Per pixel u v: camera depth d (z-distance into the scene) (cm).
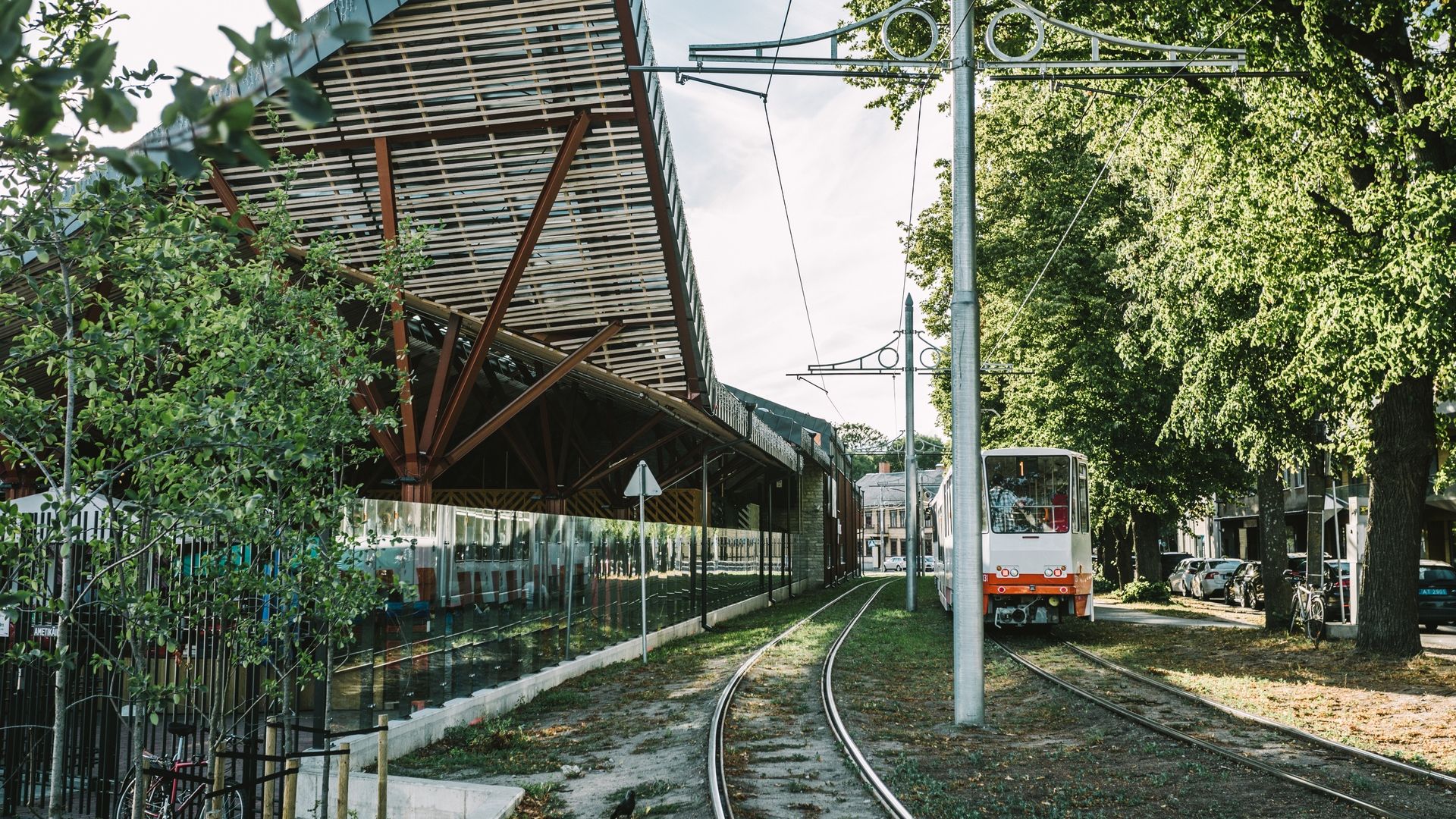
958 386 1212
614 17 1376
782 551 4138
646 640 1959
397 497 3156
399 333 1103
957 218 1214
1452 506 3450
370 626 966
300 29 174
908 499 3086
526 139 1526
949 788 858
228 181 1530
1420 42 1425
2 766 803
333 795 820
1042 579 2150
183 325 462
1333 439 1931
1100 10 1558
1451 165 1479
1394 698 1295
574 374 2173
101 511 512
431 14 1361
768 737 1075
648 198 1633
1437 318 1295
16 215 421
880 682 1527
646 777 902
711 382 2180
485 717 1198
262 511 592
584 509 3753
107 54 182
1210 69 1455
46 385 1396
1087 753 1002
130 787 695
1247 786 852
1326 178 1516
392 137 1487
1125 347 2555
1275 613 2173
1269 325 1642
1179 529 5447
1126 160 2011
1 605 442
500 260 1703
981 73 1198
